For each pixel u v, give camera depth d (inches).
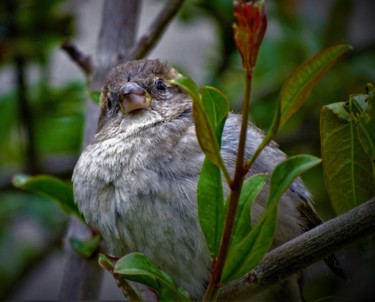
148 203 291.0
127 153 302.8
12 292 457.1
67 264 357.7
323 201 417.7
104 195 303.7
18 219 481.4
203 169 222.5
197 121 204.1
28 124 416.2
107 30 370.3
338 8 445.1
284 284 317.7
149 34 356.8
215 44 456.8
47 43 417.4
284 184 213.0
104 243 344.5
